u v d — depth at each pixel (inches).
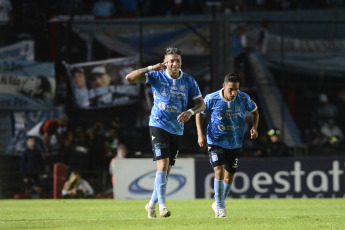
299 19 3166.8
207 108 1204.5
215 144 1204.5
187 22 2706.7
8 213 1481.3
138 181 2269.9
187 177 2266.2
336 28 3102.9
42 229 900.6
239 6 3206.2
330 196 2287.2
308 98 3073.3
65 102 2792.8
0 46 2785.4
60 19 3034.0
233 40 2955.2
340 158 2293.3
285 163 2279.8
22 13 2970.0
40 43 2839.6
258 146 2918.3
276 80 3043.8
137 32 2928.2
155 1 3203.7
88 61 2859.3
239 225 924.0
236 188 2263.8
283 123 2839.6
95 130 2647.6
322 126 3024.1
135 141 2792.8
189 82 1120.2
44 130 2635.3
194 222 983.0
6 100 2645.2
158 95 1096.8
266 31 3041.3
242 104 1213.1
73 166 2485.2
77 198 2380.7
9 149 2645.2
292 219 1078.4
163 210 1072.8
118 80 2795.3
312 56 3075.8
